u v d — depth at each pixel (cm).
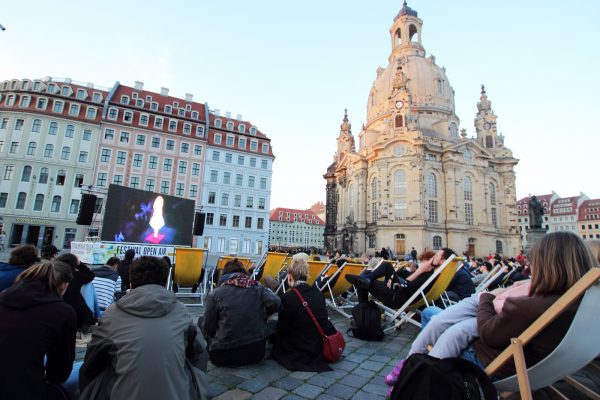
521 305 256
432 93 7375
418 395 254
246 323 509
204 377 336
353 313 721
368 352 606
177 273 938
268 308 532
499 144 7494
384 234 5912
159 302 299
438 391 250
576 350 243
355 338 708
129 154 4962
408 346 648
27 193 4438
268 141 6050
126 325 283
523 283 313
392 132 6412
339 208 7612
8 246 4256
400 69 6725
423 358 277
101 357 287
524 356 268
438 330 362
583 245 256
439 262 698
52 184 4544
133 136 5019
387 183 6069
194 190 5306
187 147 5350
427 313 566
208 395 408
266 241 5759
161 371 269
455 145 6253
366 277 769
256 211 5747
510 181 6906
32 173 4491
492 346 280
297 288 561
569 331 234
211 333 517
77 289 547
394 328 746
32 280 297
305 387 440
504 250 6650
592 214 10775
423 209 5781
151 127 5138
